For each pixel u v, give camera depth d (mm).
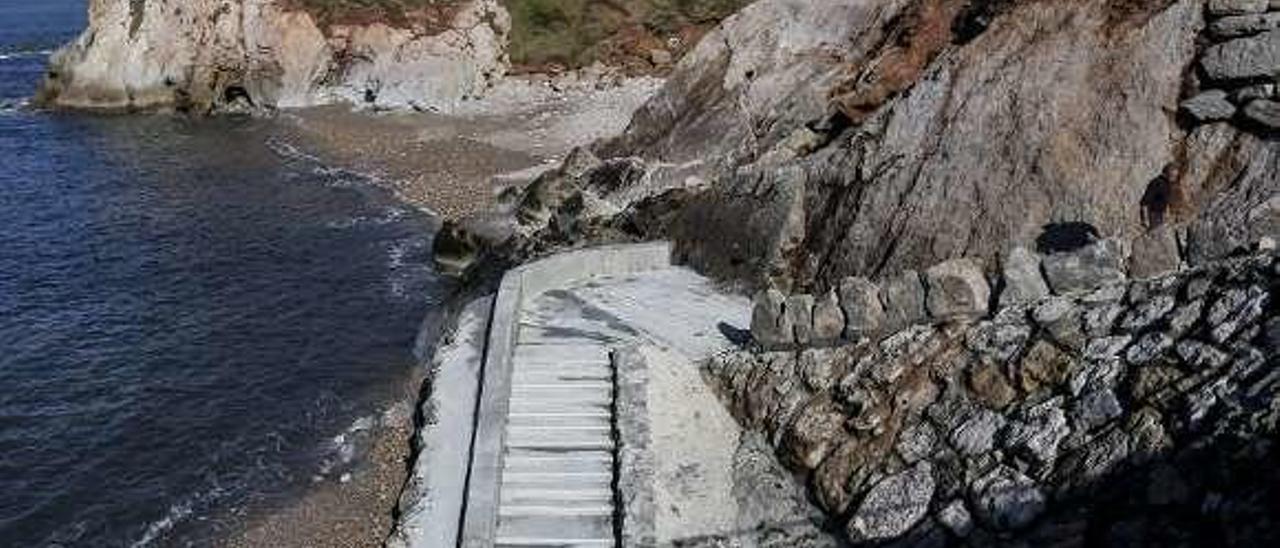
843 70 33000
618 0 69375
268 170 54750
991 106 23250
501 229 38562
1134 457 14789
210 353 33281
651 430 19172
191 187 52344
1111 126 21422
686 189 30688
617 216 31641
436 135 59594
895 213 23562
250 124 64938
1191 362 15133
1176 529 13891
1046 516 15211
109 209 49250
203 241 44375
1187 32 21266
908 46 29828
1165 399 15016
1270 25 19656
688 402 20328
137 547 23469
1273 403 13742
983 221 22109
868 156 24844
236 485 25578
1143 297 16516
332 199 49344
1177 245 17109
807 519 17750
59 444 27922
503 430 19312
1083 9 23203
